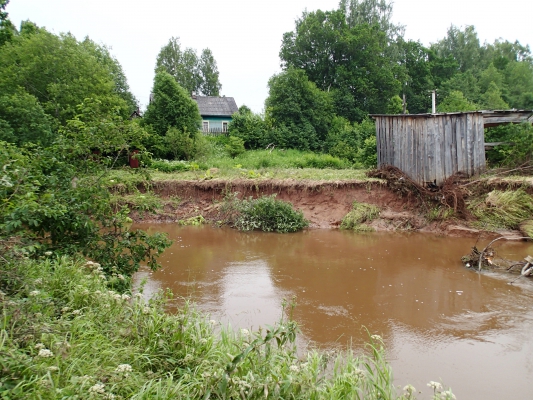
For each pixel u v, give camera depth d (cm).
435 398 313
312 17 3656
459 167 1505
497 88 4078
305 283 835
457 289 791
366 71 3591
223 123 3725
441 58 4472
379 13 4381
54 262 550
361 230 1425
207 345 405
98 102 711
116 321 420
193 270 925
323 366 399
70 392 275
